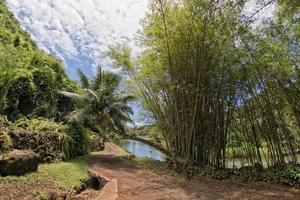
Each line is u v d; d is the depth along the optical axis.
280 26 8.09
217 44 9.23
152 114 12.52
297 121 8.79
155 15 9.85
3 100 12.69
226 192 7.46
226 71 9.52
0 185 6.67
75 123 14.23
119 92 15.61
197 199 6.91
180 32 9.61
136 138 14.28
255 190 7.59
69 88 18.03
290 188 7.73
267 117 9.16
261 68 8.83
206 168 9.66
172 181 8.80
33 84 15.56
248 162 9.72
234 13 8.17
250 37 8.56
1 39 16.95
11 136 9.22
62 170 9.27
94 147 16.44
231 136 10.12
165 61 10.42
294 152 8.97
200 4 8.88
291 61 8.25
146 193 7.39
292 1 6.36
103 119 15.09
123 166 11.51
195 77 9.86
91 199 7.44
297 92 8.52
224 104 9.92
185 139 10.45
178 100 10.50
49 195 6.70
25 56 16.67
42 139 10.55
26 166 7.84
